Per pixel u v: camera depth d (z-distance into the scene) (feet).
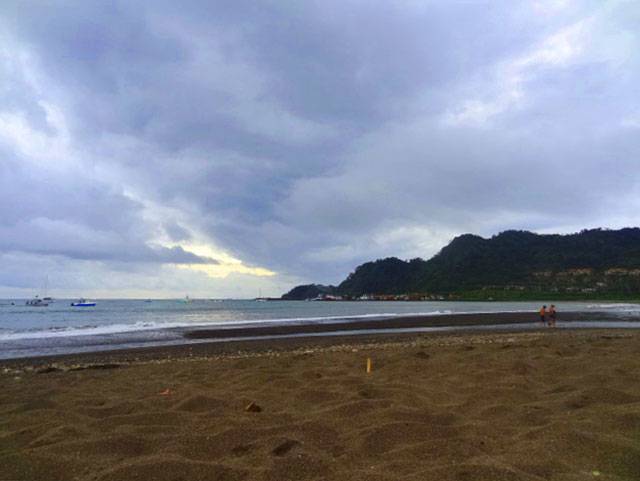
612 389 16.89
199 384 22.17
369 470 9.88
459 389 18.90
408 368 25.07
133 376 26.43
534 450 10.96
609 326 89.61
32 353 51.01
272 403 17.24
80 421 14.90
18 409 17.06
